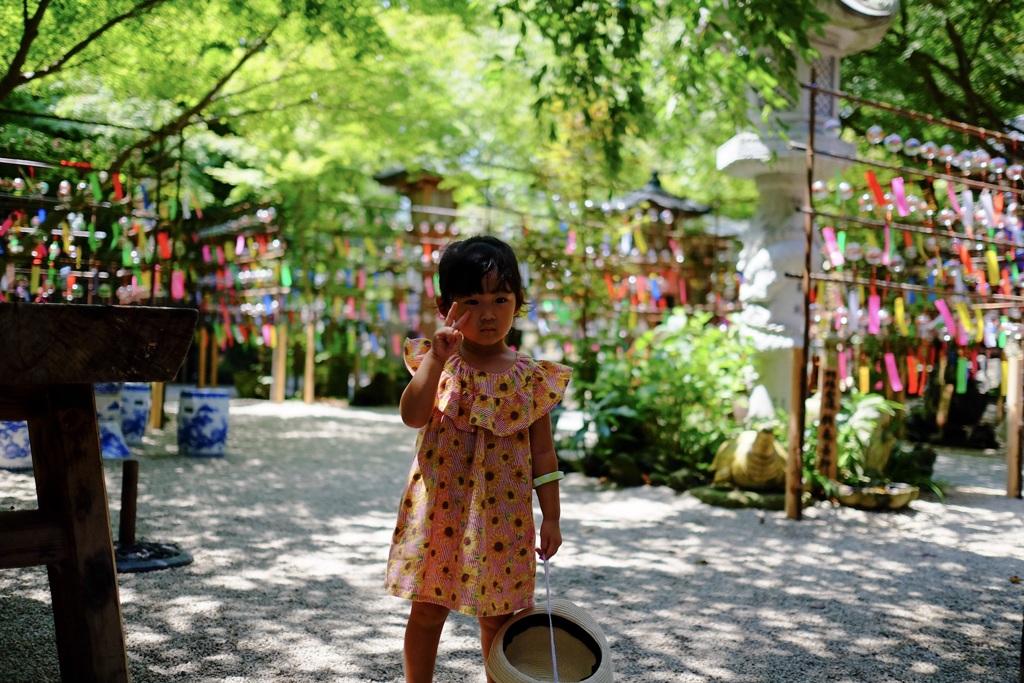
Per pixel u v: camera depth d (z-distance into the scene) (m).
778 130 6.64
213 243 11.73
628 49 5.71
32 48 6.56
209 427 7.88
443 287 2.23
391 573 2.17
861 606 3.79
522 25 5.84
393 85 8.64
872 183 5.91
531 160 12.48
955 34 10.80
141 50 7.14
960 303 6.30
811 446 6.38
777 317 7.30
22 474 6.42
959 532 5.49
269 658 2.91
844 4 6.60
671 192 15.51
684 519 5.63
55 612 1.98
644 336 7.39
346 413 13.17
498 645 2.01
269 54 7.91
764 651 3.16
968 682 2.91
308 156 11.38
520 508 2.19
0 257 6.56
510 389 2.21
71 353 1.71
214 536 4.77
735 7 5.29
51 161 7.24
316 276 13.29
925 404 11.33
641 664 2.99
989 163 6.26
